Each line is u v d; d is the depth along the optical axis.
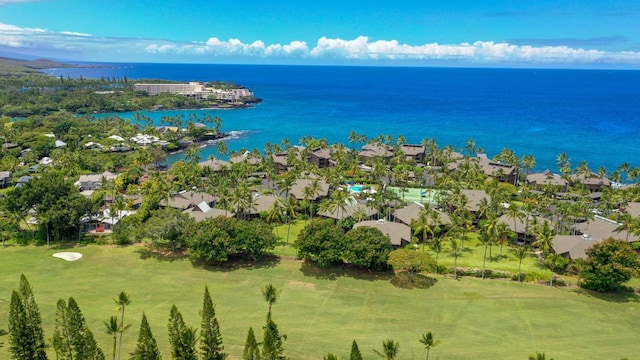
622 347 72.12
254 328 75.12
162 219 107.62
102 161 191.12
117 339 70.19
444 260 106.25
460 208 124.12
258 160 191.25
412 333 75.50
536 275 97.25
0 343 68.06
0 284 89.19
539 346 72.06
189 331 57.25
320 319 79.44
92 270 97.69
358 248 94.88
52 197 112.25
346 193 127.62
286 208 127.88
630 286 94.62
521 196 154.12
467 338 74.12
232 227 101.44
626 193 142.25
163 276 95.50
